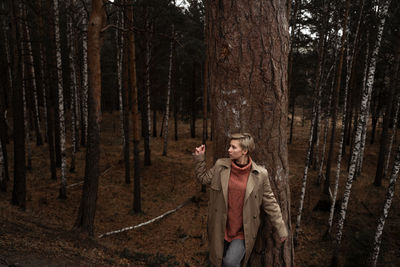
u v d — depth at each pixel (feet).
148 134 60.49
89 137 23.61
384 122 53.47
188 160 67.62
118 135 91.91
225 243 8.60
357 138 30.09
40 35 48.44
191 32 65.77
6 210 23.72
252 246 8.03
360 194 49.90
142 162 62.90
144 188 49.80
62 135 40.91
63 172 41.24
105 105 128.77
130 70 40.16
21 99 31.09
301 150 80.18
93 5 22.99
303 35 64.44
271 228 8.36
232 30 7.39
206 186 50.47
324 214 43.98
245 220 7.88
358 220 41.06
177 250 32.14
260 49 7.36
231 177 8.02
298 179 57.11
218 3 7.57
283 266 8.47
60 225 24.35
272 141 7.85
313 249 35.47
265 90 7.55
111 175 54.29
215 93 8.13
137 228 36.42
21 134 30.78
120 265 15.66
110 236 33.35
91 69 23.35
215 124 8.32
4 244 12.85
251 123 7.73
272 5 7.36
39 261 11.89
